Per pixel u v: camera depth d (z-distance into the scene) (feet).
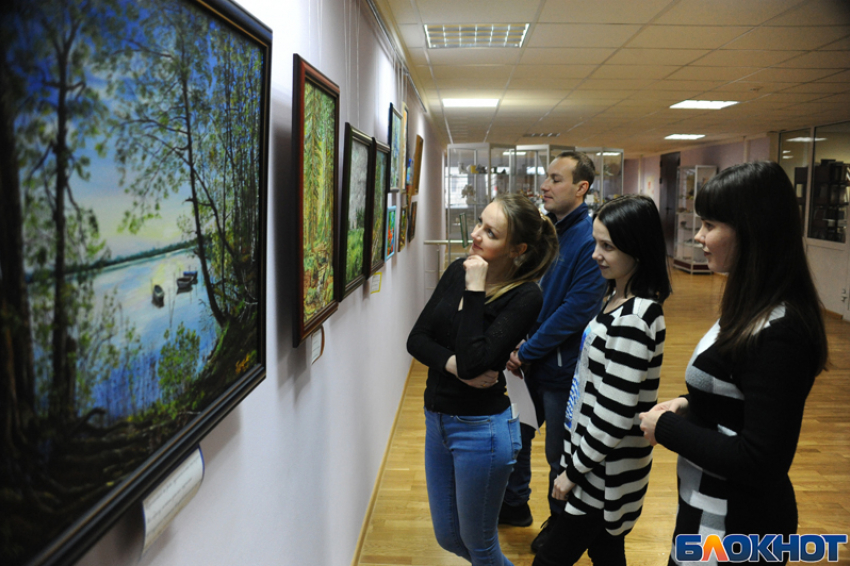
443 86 18.02
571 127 29.68
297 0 4.54
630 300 4.74
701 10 10.69
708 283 33.96
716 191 3.55
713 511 3.57
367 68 8.13
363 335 8.18
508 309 5.03
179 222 2.43
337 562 6.48
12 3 1.41
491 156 24.99
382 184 8.23
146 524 2.32
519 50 13.56
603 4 10.32
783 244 3.33
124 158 1.99
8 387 1.48
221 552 3.34
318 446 5.57
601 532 5.38
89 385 1.84
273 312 4.15
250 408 3.76
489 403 5.29
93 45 1.77
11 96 1.44
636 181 54.39
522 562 7.47
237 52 2.92
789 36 12.41
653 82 17.51
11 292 1.48
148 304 2.20
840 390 14.89
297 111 3.88
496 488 5.38
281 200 4.26
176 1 2.27
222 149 2.83
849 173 24.95
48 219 1.61
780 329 3.21
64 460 1.72
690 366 3.79
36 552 1.61
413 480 9.98
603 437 4.69
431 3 10.12
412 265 15.76
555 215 7.79
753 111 23.47
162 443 2.35
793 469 10.46
